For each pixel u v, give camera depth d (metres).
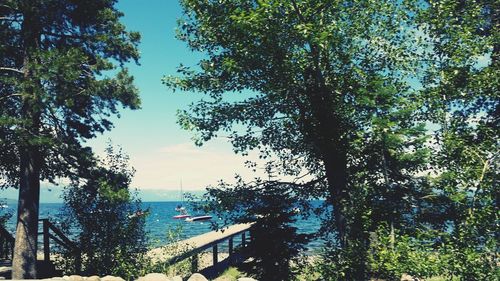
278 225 12.92
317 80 13.35
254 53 12.95
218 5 13.41
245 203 14.27
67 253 15.58
